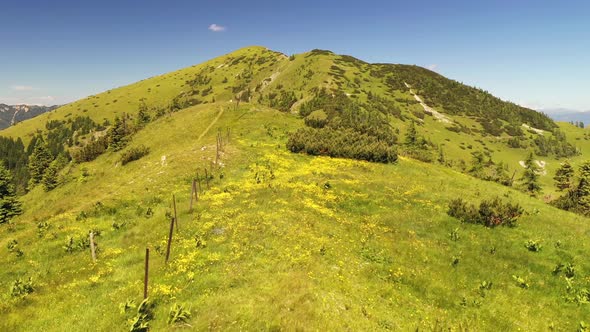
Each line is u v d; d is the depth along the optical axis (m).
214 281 17.23
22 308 15.60
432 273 20.23
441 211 29.77
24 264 20.77
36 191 75.88
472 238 24.58
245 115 73.38
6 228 28.70
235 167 42.19
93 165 74.25
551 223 28.45
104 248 22.66
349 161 47.22
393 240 24.14
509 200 36.38
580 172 65.69
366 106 186.25
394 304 17.17
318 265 19.38
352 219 27.56
